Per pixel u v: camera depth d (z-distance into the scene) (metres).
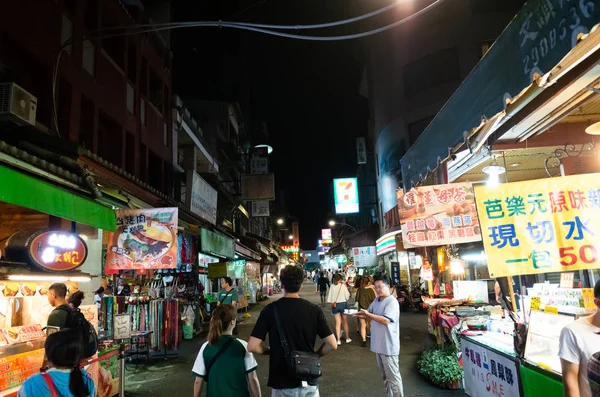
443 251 13.11
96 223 6.14
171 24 8.12
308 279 86.94
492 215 3.98
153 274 12.84
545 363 3.82
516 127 4.34
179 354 10.36
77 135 9.87
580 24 2.23
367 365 8.45
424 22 23.48
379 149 27.22
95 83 10.96
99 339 6.66
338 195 33.59
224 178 29.30
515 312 4.86
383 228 27.38
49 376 2.62
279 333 3.44
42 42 8.73
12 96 6.79
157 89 16.25
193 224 11.91
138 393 7.01
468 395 5.66
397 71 24.83
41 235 5.30
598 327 2.72
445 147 4.56
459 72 22.12
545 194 3.95
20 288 5.54
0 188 4.39
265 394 6.80
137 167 13.37
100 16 11.38
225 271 15.84
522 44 2.82
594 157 4.76
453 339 6.90
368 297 10.52
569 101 3.73
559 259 3.79
